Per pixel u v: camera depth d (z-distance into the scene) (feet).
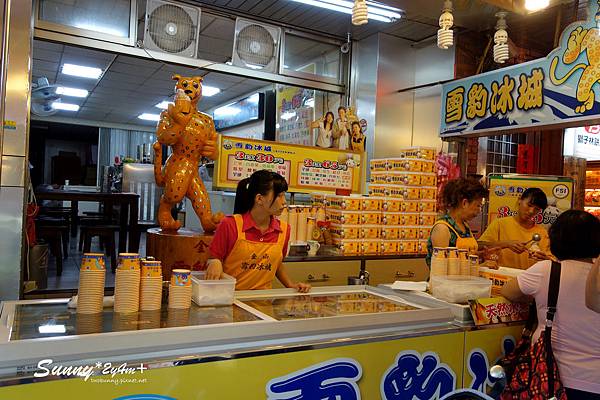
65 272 18.51
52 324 4.55
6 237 9.52
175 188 11.95
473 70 17.31
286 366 4.64
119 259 5.23
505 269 7.63
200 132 12.06
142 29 15.71
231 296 5.78
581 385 5.51
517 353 6.07
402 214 13.65
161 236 11.60
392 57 18.20
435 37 17.78
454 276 6.77
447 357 5.78
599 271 5.35
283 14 16.37
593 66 10.32
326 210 13.58
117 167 36.55
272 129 25.12
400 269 13.33
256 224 7.50
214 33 17.89
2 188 9.45
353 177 14.93
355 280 9.27
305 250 12.24
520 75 11.98
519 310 6.52
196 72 23.85
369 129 18.13
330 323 5.19
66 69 24.80
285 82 17.42
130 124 45.11
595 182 19.65
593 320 5.58
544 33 16.71
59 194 16.72
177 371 4.12
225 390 4.34
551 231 6.23
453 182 9.09
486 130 12.93
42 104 27.25
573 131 19.35
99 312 5.09
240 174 13.06
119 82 27.32
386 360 5.29
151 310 5.27
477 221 16.39
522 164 18.22
